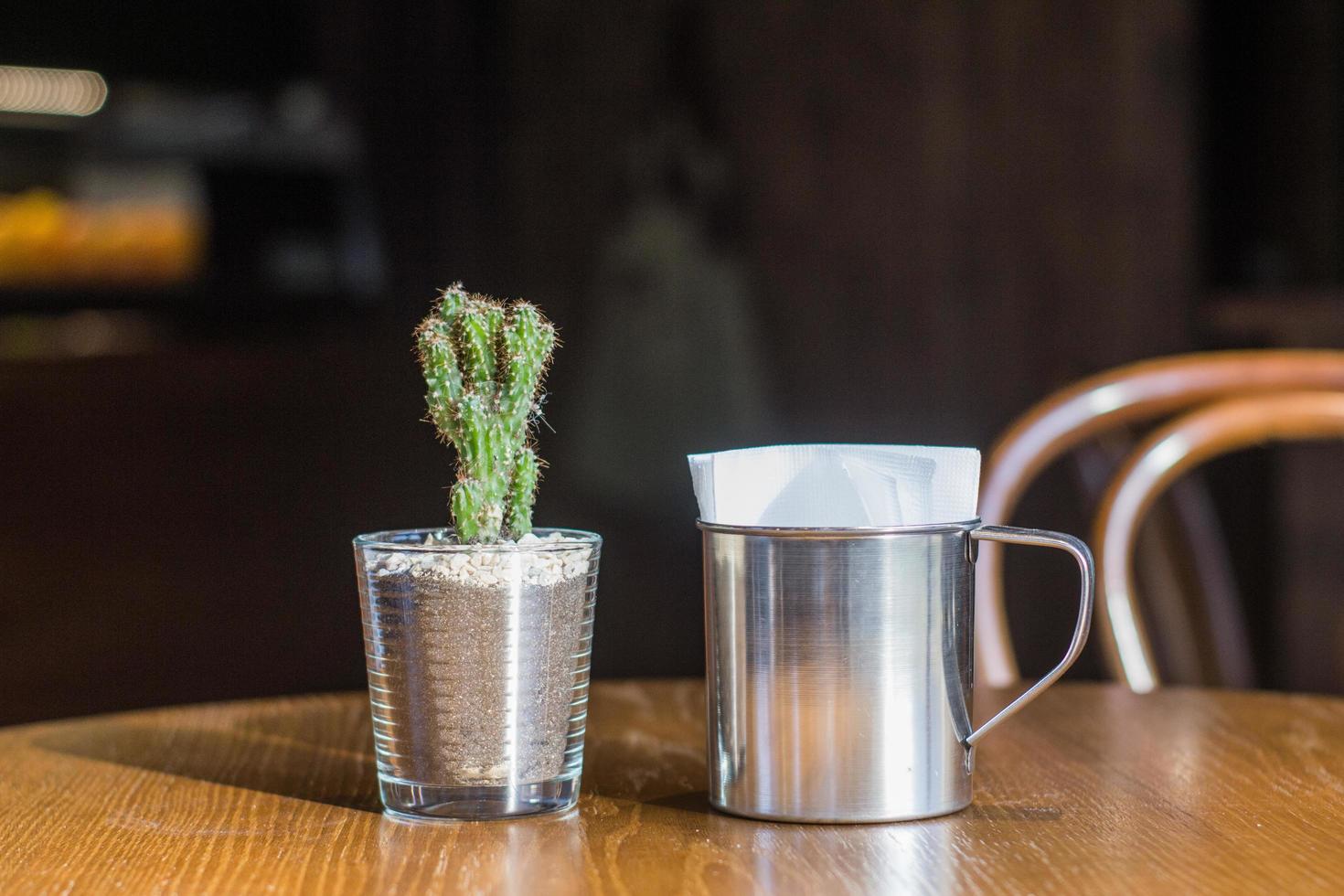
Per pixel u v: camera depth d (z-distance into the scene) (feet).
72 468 10.18
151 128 13.06
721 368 13.46
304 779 2.56
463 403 2.18
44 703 10.08
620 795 2.38
